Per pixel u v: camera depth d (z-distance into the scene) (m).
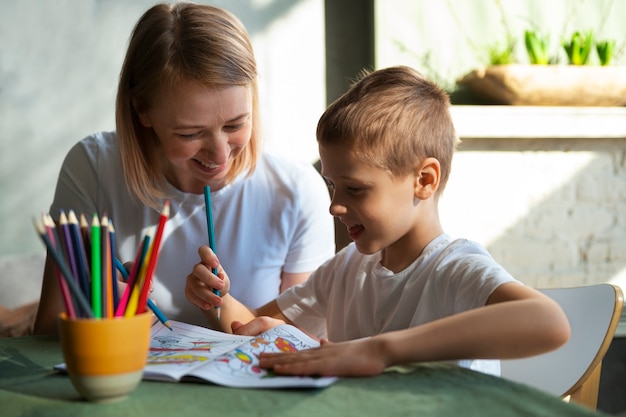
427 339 0.89
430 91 1.22
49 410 0.78
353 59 2.67
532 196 2.77
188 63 1.22
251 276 1.54
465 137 2.68
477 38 2.75
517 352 0.88
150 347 1.06
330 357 0.88
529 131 2.65
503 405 0.75
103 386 0.78
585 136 2.70
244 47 1.29
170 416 0.74
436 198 1.23
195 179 1.47
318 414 0.74
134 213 1.50
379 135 1.12
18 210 2.54
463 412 0.73
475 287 1.02
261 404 0.77
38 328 1.40
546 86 2.62
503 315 0.88
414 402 0.77
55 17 2.50
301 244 1.58
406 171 1.15
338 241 2.64
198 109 1.23
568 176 2.79
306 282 1.42
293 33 2.58
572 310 1.25
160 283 1.50
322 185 1.60
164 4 1.35
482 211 2.74
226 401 0.79
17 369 0.98
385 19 2.64
